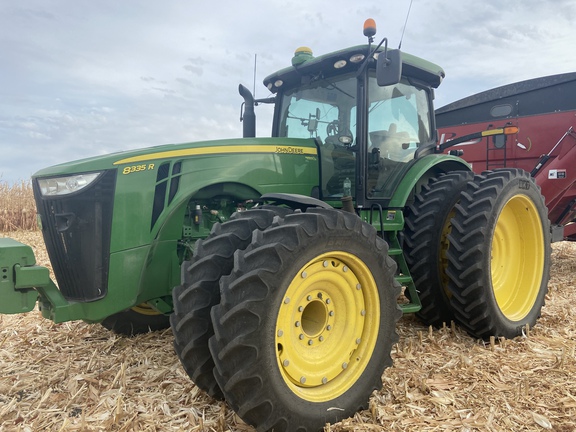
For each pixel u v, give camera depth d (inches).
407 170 164.9
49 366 132.3
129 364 132.4
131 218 116.3
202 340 98.6
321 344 105.5
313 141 157.3
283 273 92.8
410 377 122.5
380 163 158.2
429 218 156.2
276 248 92.7
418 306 150.3
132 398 111.5
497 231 163.9
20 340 154.3
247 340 88.2
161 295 126.2
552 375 123.3
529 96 261.6
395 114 164.7
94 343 150.9
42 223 120.6
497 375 123.4
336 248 102.4
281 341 95.3
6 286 102.5
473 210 148.5
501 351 143.0
